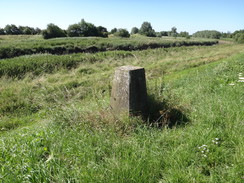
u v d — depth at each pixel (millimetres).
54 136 3354
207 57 14961
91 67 10680
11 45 19906
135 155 2809
